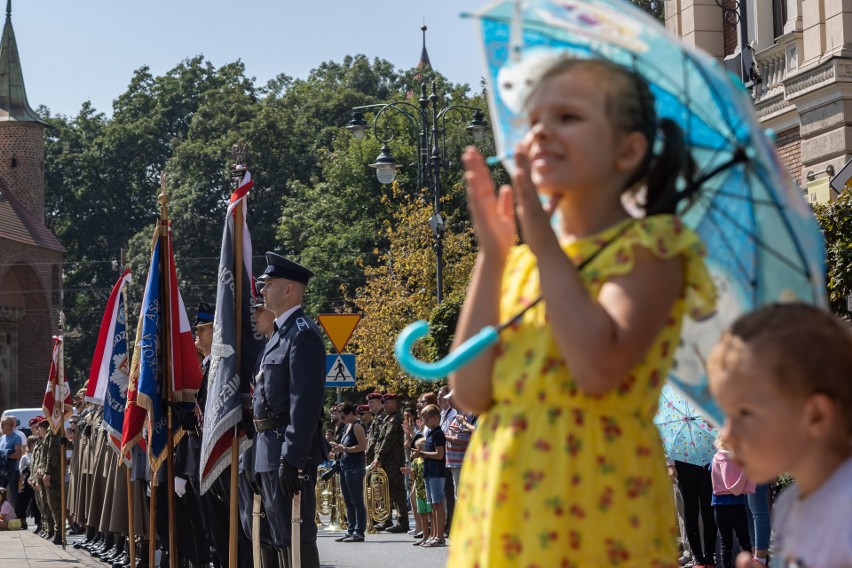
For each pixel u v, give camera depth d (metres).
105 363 14.48
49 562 15.33
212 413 9.98
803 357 2.55
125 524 14.40
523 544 2.96
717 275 3.23
